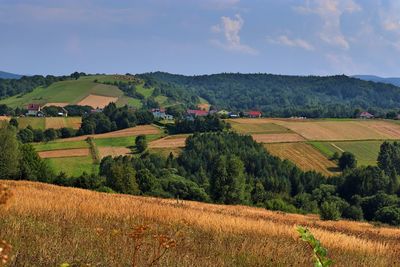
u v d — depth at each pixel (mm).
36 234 9820
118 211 16891
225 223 17234
